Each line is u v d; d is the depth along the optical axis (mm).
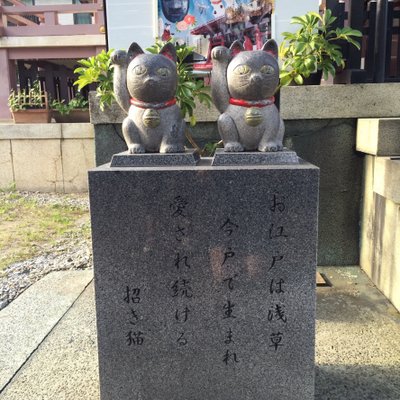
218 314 2078
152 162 2092
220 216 2010
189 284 2068
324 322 3105
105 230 2049
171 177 1992
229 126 2146
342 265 4230
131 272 2072
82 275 4180
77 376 2527
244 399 2135
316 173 1956
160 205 2016
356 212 4156
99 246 2062
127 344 2131
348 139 4027
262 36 4203
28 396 2357
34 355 2762
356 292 3607
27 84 10938
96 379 2494
